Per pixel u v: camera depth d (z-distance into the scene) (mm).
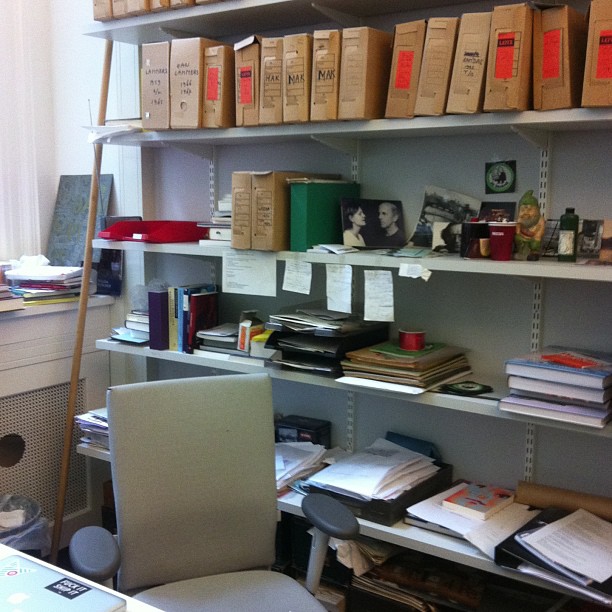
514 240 1796
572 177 1910
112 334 2633
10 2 2824
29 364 2584
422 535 1868
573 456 1999
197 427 1767
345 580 2115
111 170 2850
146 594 1644
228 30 2377
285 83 1963
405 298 2238
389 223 2170
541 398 1728
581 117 1599
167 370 2861
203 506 1754
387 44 1918
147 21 2258
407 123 1823
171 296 2439
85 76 2893
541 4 1619
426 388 1915
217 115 2121
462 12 2014
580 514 1842
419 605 1953
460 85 1712
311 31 2301
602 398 1629
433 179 2133
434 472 2105
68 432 2594
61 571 1231
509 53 1635
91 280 2852
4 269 2754
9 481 2586
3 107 2842
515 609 1913
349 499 1980
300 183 2053
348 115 1874
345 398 2402
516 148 1980
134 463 1697
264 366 2186
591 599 1539
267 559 1831
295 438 2396
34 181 2959
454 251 1983
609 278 1568
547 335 2004
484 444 2143
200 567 1767
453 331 2162
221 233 2273
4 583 1178
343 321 2104
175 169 2719
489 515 1890
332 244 2141
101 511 2838
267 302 2559
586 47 1625
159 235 2398
